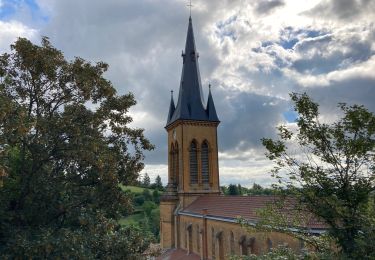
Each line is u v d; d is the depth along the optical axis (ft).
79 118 64.49
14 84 60.90
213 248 127.13
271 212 46.88
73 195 62.28
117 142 70.59
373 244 34.01
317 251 41.42
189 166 178.09
